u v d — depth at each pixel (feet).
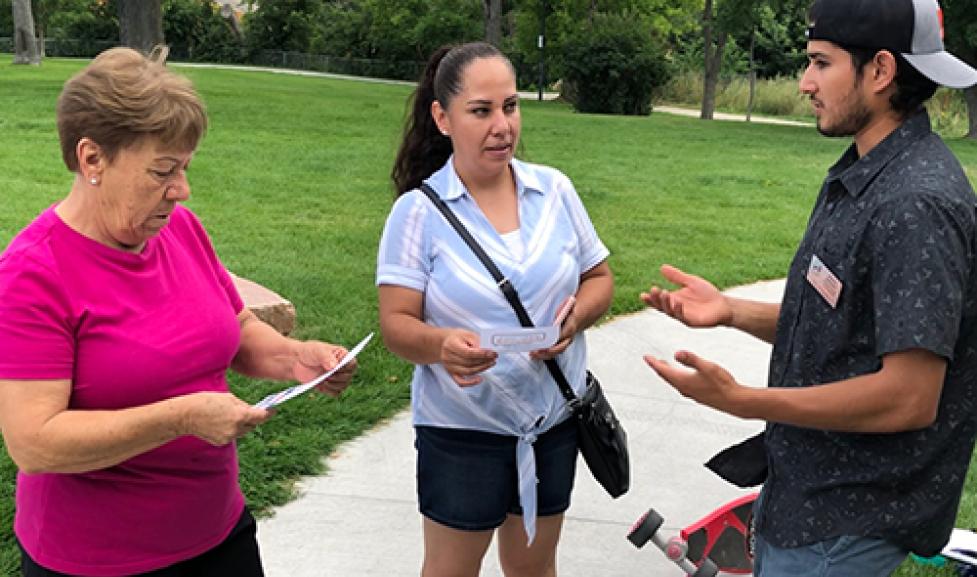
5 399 6.01
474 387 8.34
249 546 7.63
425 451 8.82
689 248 29.96
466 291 8.26
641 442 15.71
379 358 18.20
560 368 8.60
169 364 6.55
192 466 6.84
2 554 10.96
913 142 6.69
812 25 7.03
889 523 6.92
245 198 34.88
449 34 157.69
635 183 44.50
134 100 5.91
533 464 8.59
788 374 7.27
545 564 9.57
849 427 6.52
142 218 6.22
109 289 6.31
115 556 6.70
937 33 6.64
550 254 8.46
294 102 82.43
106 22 189.67
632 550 12.44
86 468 6.12
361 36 176.45
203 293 6.99
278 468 13.75
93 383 6.30
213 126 58.54
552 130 72.95
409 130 9.29
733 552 11.24
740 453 8.48
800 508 7.21
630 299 23.43
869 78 6.73
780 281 26.66
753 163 55.52
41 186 34.37
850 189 6.81
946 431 6.85
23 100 65.57
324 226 30.63
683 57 154.30
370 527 12.52
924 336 6.18
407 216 8.45
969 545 11.62
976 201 6.55
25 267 6.00
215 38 188.75
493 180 8.59
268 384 16.47
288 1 187.83
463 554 9.01
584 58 104.63
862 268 6.63
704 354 20.16
